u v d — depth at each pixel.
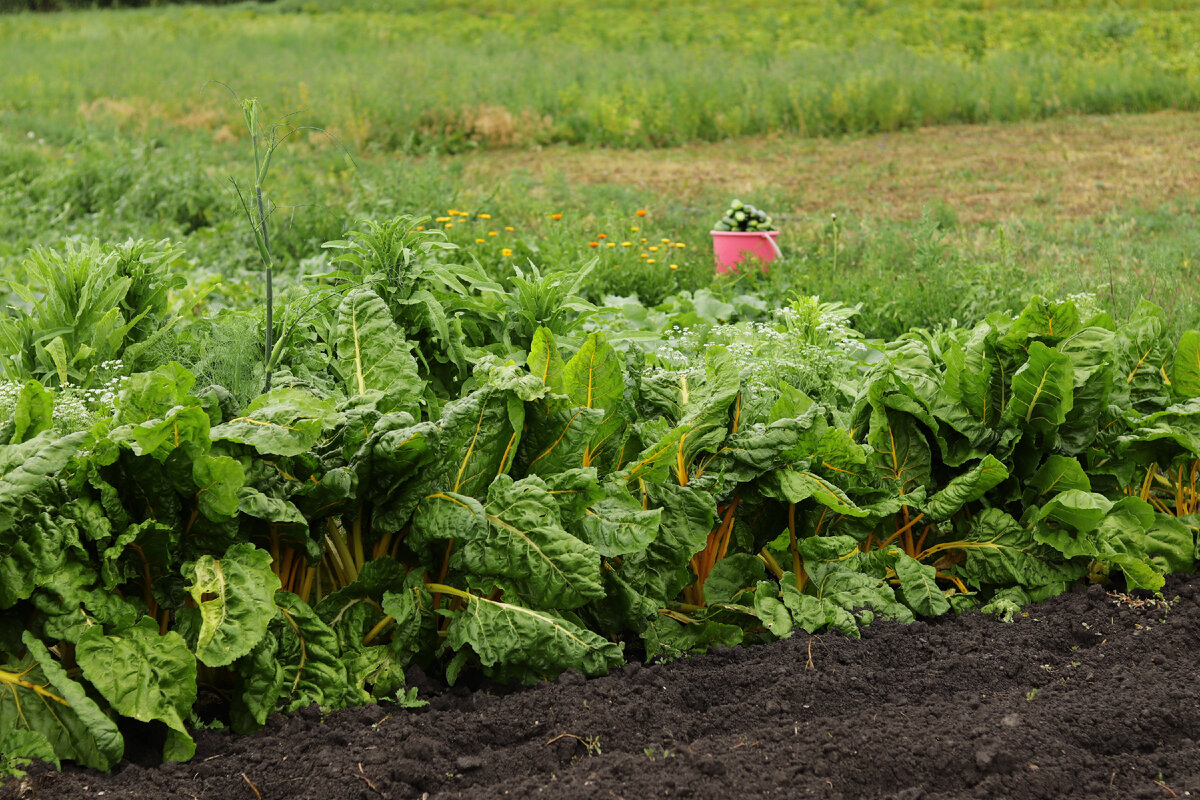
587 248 7.98
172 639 2.51
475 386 4.00
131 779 2.38
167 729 2.58
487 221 9.28
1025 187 13.52
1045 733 2.62
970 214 11.88
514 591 2.89
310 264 8.11
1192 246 8.65
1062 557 3.50
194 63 23.78
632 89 19.22
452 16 35.81
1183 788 2.43
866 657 3.04
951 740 2.54
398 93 18.59
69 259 3.99
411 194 9.77
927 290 6.88
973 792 2.40
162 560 2.64
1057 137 17.30
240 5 40.59
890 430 3.58
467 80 19.84
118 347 3.89
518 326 4.39
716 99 18.77
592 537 2.99
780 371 4.52
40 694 2.45
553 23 32.53
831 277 7.70
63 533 2.48
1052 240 9.89
